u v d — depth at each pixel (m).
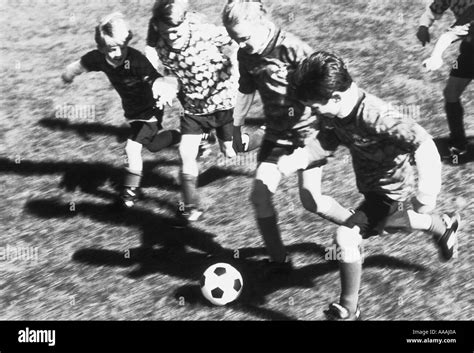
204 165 7.04
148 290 5.68
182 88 6.06
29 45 9.78
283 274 5.68
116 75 6.28
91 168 7.23
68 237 6.33
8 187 7.04
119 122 7.97
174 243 6.14
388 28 9.42
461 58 6.54
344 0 10.23
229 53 5.94
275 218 5.50
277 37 5.13
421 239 5.88
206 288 5.39
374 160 4.74
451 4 6.69
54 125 7.97
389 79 8.30
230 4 5.04
